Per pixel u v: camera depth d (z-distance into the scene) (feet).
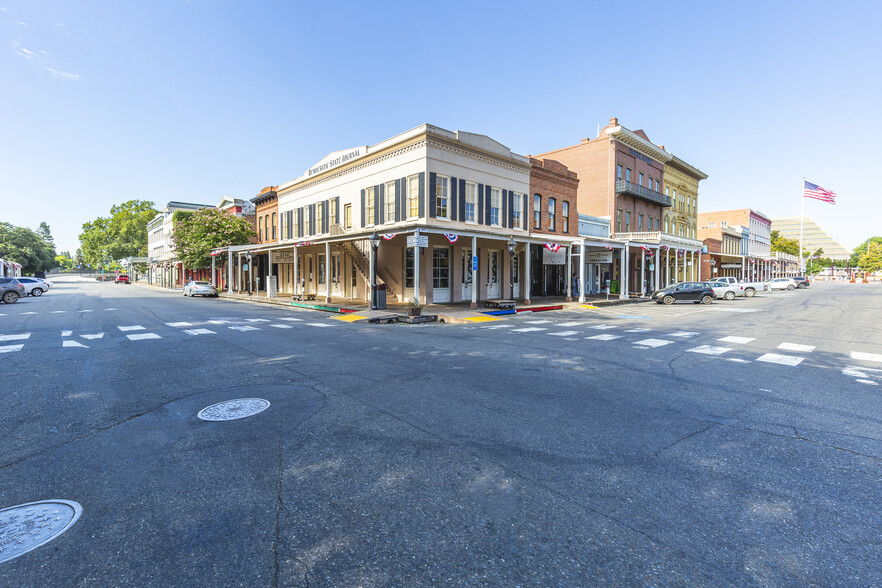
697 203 157.17
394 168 69.46
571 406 18.13
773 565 8.32
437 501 10.60
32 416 16.92
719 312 64.34
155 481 11.69
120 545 8.94
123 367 25.20
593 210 112.78
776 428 15.81
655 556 8.59
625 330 42.98
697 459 13.12
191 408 17.76
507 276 80.74
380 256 74.08
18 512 10.20
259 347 31.96
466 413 17.12
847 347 33.17
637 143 116.78
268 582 7.84
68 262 506.89
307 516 9.98
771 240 301.43
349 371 24.23
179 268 172.55
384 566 8.29
